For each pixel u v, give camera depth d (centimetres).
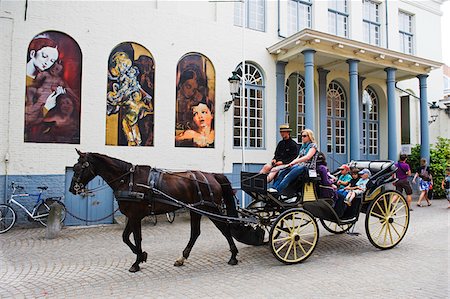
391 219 666
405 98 1593
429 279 485
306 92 1102
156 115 988
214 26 1095
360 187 662
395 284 466
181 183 552
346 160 1445
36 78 848
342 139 1453
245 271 525
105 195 932
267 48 1202
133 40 962
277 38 1228
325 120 1350
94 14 914
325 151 1348
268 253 625
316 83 1340
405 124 1585
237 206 644
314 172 600
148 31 985
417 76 1469
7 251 645
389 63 1322
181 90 1033
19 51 830
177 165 1014
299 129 1319
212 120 1081
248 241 584
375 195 656
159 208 538
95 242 719
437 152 1541
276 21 1231
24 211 827
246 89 1167
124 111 948
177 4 1036
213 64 1088
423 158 1420
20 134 827
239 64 1147
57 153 863
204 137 1063
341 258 594
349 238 739
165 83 1005
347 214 679
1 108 812
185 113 1036
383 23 1538
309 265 555
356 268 537
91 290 452
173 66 1020
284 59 1203
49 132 859
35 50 848
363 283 471
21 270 536
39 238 746
